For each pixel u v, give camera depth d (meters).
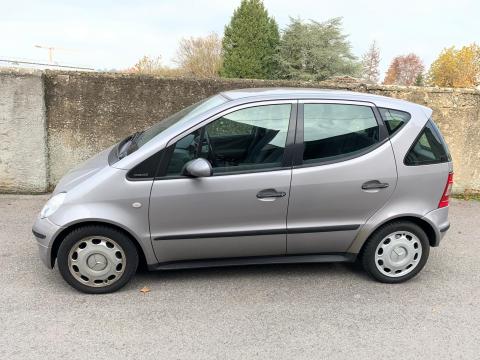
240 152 3.74
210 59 29.12
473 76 40.81
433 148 4.01
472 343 3.28
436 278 4.30
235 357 3.04
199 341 3.20
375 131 3.91
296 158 3.78
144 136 4.11
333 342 3.24
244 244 3.83
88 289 3.76
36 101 6.06
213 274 4.23
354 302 3.80
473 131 6.92
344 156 3.84
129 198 3.60
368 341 3.27
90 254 3.70
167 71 28.48
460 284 4.19
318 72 21.67
